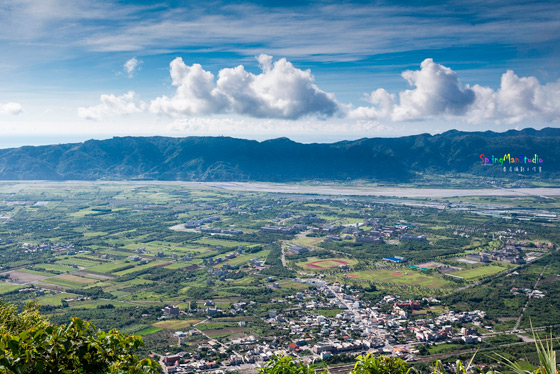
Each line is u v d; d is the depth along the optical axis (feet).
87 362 68.13
